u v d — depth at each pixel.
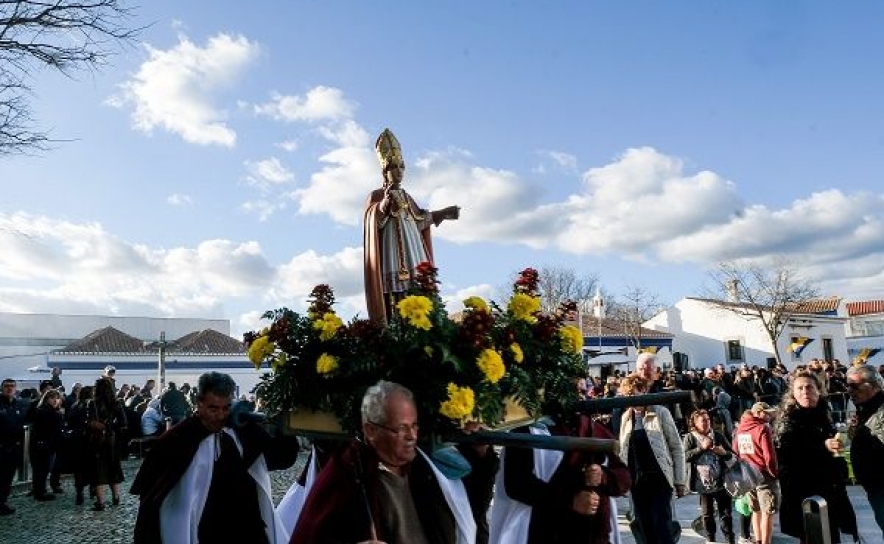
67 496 13.27
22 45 8.61
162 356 31.56
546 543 3.98
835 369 21.89
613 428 6.90
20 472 14.87
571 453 4.09
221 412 3.98
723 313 44.69
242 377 42.25
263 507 4.14
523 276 4.62
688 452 8.20
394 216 6.15
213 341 45.41
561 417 4.44
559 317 4.58
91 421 11.73
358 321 3.99
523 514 4.09
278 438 4.31
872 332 56.16
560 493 4.01
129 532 9.73
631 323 45.66
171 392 18.91
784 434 5.93
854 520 5.82
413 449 2.99
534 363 4.35
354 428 3.85
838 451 5.77
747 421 7.52
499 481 4.21
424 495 3.24
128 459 19.11
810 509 3.86
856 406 5.81
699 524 8.29
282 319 4.14
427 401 3.69
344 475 3.00
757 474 7.35
